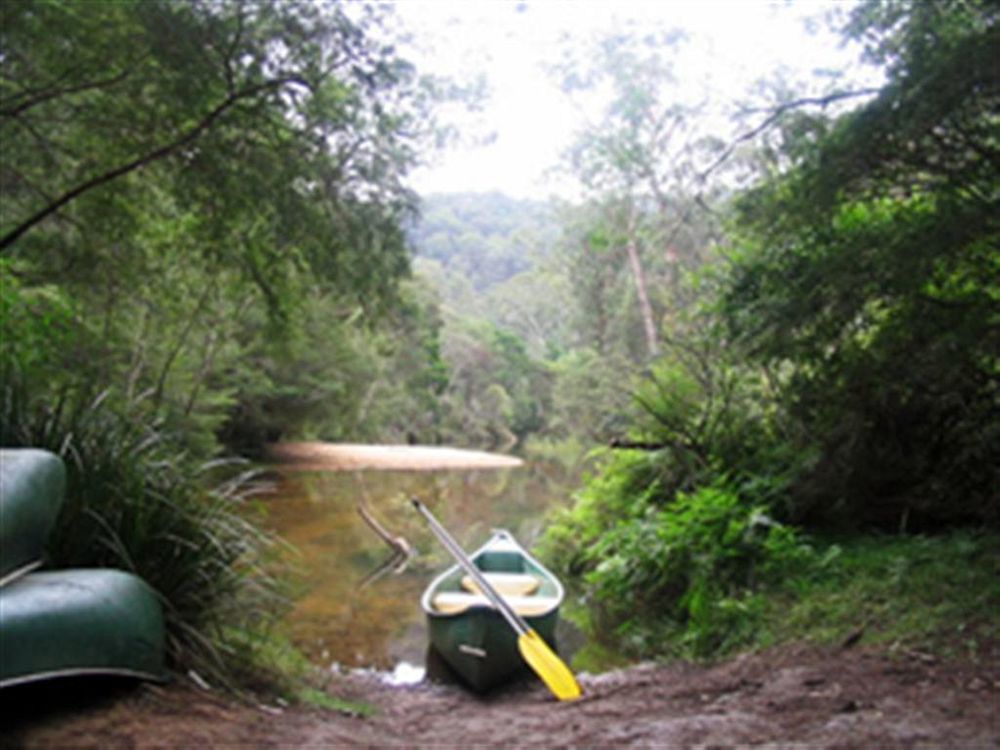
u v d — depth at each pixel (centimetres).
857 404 604
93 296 784
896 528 616
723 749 266
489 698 520
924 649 373
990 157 479
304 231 671
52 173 675
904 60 506
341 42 607
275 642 448
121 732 233
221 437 2466
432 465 2817
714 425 787
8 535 251
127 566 315
